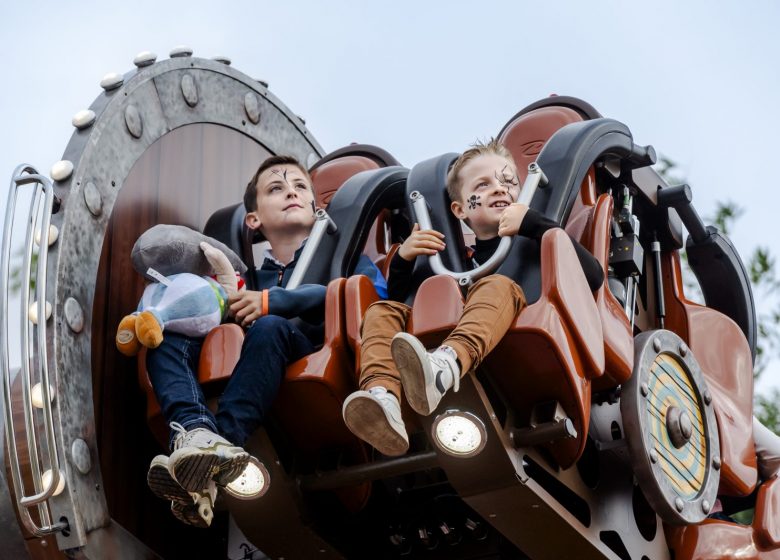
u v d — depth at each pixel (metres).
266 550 4.97
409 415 4.59
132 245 5.51
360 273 5.08
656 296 5.98
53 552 4.89
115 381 5.27
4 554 4.98
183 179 5.98
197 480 4.12
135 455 5.32
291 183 5.47
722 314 6.06
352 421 4.03
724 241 6.55
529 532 4.69
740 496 5.98
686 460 5.09
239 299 4.78
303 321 4.92
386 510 5.40
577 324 4.40
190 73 6.20
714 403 5.53
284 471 4.72
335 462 4.82
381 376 4.23
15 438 4.72
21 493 4.52
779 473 5.80
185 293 4.76
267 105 6.84
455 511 5.32
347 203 5.24
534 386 4.46
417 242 4.75
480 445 4.23
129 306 5.44
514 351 4.38
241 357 4.54
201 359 4.68
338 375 4.55
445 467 4.45
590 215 5.16
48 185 4.86
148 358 4.73
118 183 5.46
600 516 4.96
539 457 4.61
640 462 4.80
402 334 3.92
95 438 5.02
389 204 5.49
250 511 4.82
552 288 4.39
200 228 6.02
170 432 4.53
